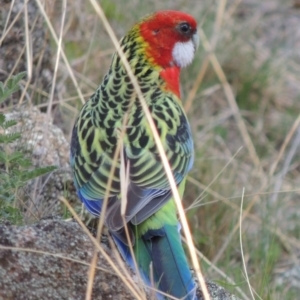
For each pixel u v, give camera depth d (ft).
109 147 29.84
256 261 40.40
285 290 40.55
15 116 36.55
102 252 25.72
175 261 27.76
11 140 30.30
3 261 26.48
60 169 35.70
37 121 37.24
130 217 27.73
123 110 31.53
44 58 42.42
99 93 32.99
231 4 62.28
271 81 57.47
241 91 56.03
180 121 32.50
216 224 42.39
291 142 54.19
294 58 61.05
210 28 56.44
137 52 33.99
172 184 26.66
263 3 64.64
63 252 27.22
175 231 28.45
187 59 34.68
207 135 50.44
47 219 29.32
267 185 44.09
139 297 25.17
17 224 29.55
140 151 29.63
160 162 29.45
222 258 40.78
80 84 45.50
